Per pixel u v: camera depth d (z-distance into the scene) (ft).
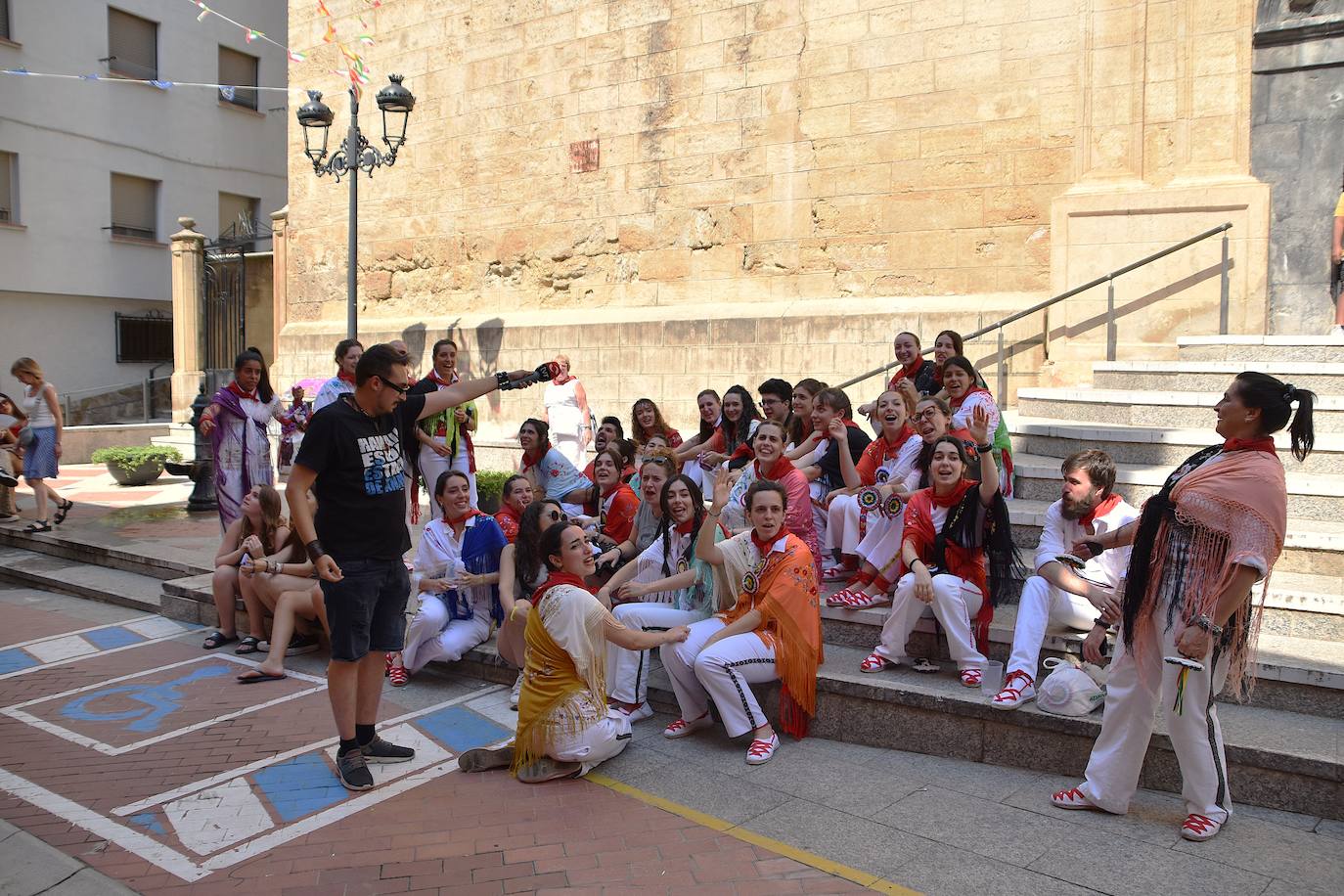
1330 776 12.42
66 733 17.49
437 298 45.34
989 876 11.53
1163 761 13.58
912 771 14.65
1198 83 28.66
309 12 48.75
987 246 31.81
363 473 14.74
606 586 18.37
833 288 34.65
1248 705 14.48
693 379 36.73
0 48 61.16
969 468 18.35
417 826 13.50
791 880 11.67
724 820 13.33
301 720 17.90
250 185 74.95
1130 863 11.66
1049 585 15.29
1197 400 22.72
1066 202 29.94
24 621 25.75
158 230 70.23
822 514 20.77
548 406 33.60
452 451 24.43
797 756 15.40
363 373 14.67
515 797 14.35
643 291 39.06
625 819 13.50
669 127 38.01
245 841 13.17
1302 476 19.53
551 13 40.81
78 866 12.46
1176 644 11.84
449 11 43.93
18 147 62.39
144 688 19.93
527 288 42.34
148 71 68.59
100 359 68.59
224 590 22.74
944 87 32.27
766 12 35.53
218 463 26.35
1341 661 14.34
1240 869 11.44
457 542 20.16
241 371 26.58
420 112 45.21
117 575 29.66
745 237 36.47
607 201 39.75
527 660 15.33
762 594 16.29
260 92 75.20
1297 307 28.02
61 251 64.95
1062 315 30.14
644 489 19.06
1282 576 17.08
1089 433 22.70
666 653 16.33
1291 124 27.86
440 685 19.65
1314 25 27.25
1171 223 28.81
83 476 50.60
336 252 49.06
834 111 34.32
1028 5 30.81
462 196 44.14
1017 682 14.64
